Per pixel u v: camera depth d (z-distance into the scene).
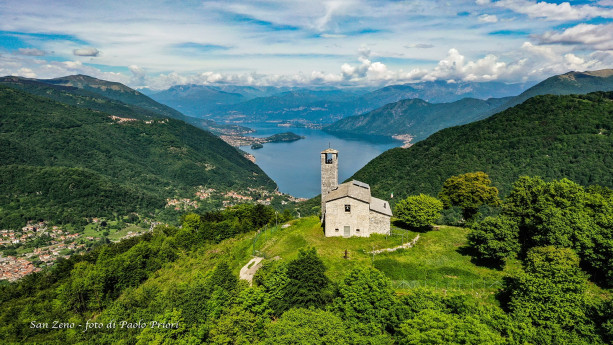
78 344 44.62
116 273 65.81
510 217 53.81
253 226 92.56
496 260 50.19
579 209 52.03
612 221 44.62
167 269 72.94
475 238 51.06
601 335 29.92
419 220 61.91
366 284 36.62
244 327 35.47
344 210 60.16
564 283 35.06
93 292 60.03
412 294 36.72
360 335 32.47
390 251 54.50
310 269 38.50
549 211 49.38
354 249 55.12
